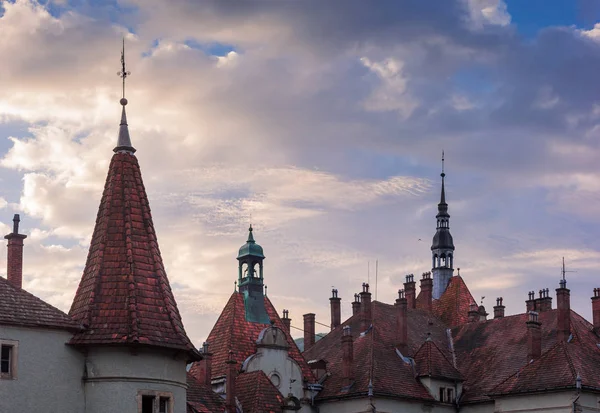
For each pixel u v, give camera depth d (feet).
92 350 137.49
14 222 159.84
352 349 238.89
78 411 135.74
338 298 278.46
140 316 139.03
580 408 223.51
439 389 243.40
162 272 145.79
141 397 137.28
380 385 232.12
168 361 140.46
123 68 157.17
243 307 238.68
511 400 233.55
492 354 255.70
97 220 149.89
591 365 234.17
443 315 285.43
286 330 245.04
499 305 296.92
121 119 154.81
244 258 244.63
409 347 256.73
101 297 140.77
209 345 232.32
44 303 138.72
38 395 133.28
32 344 134.21
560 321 248.11
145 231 147.64
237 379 216.54
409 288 287.69
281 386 229.66
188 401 188.75
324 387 239.50
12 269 158.20
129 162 152.56
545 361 233.76
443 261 324.39
